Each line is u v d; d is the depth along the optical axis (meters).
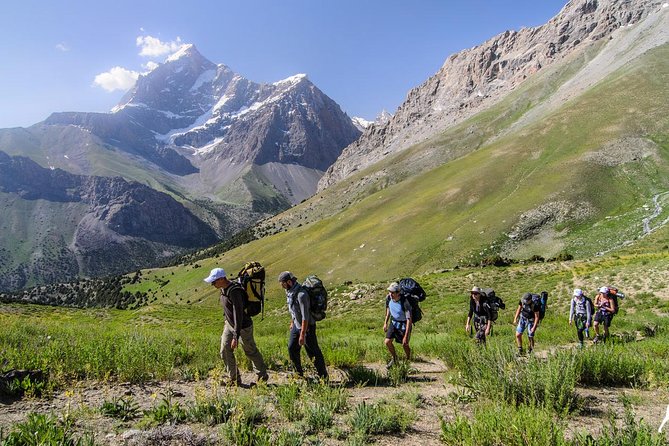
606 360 7.94
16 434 4.41
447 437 4.84
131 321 43.66
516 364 6.57
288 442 4.65
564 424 5.00
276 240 166.38
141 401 6.45
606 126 109.75
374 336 19.72
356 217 135.75
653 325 17.45
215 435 4.96
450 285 40.91
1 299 50.41
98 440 4.72
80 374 7.65
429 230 93.44
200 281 164.00
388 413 5.60
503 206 86.81
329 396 6.38
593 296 27.69
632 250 52.56
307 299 7.84
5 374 6.62
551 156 106.50
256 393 6.78
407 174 198.12
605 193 80.06
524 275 40.78
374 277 84.06
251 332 7.83
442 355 11.05
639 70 142.12
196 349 10.58
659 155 87.56
